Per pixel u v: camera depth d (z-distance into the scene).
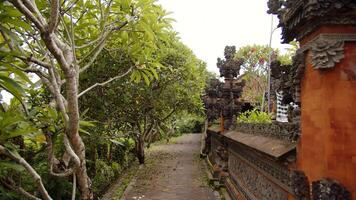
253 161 7.17
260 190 6.61
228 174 11.67
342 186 2.90
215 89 15.06
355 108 2.99
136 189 12.50
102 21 5.29
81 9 5.73
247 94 17.05
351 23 3.05
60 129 4.02
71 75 3.49
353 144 2.97
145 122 17.77
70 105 3.53
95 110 9.16
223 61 11.90
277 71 4.20
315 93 3.22
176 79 15.70
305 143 3.47
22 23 3.18
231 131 10.54
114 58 7.45
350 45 3.06
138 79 6.63
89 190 3.93
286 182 4.71
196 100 19.56
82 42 6.07
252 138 6.71
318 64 3.08
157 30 5.84
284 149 4.20
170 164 18.55
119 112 10.97
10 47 3.42
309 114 3.37
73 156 3.65
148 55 6.43
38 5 4.58
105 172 11.50
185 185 13.06
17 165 3.40
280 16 3.94
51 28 3.06
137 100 12.83
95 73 8.88
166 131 30.16
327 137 3.02
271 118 8.77
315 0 3.01
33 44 5.38
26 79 3.43
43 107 4.83
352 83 3.01
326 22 3.07
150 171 16.30
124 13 5.41
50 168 3.96
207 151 19.30
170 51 14.80
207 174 14.62
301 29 3.54
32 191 5.44
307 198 3.35
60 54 3.28
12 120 3.28
